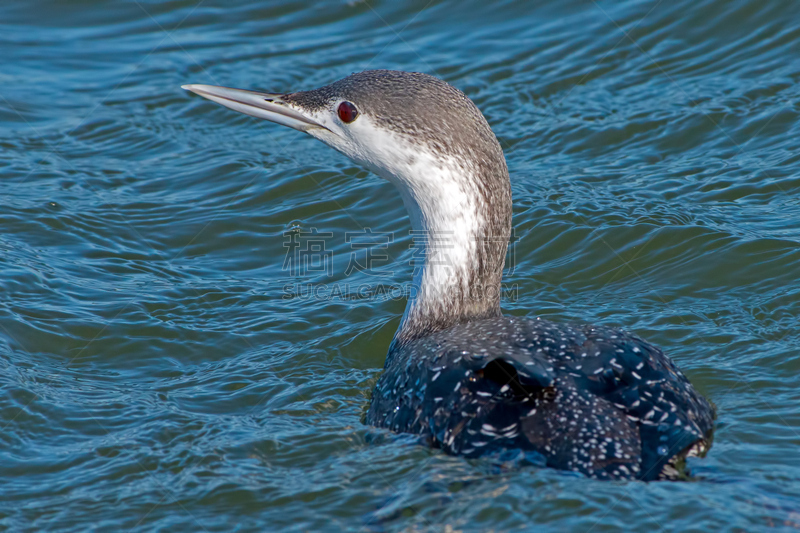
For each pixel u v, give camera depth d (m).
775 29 17.11
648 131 15.20
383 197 14.34
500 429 7.15
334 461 7.96
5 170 15.00
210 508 7.43
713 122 15.07
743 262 11.77
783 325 10.44
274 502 7.41
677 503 6.61
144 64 18.56
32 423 9.16
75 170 15.18
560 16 18.83
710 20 17.66
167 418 9.18
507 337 8.09
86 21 20.20
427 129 9.02
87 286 12.08
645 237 12.57
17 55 18.80
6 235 13.12
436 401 7.55
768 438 7.93
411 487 7.08
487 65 17.56
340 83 9.70
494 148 9.16
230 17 20.16
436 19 19.31
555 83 16.86
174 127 16.64
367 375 10.15
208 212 14.13
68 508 7.62
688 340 10.35
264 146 16.05
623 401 7.21
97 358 10.63
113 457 8.45
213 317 11.56
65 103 17.30
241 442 8.41
